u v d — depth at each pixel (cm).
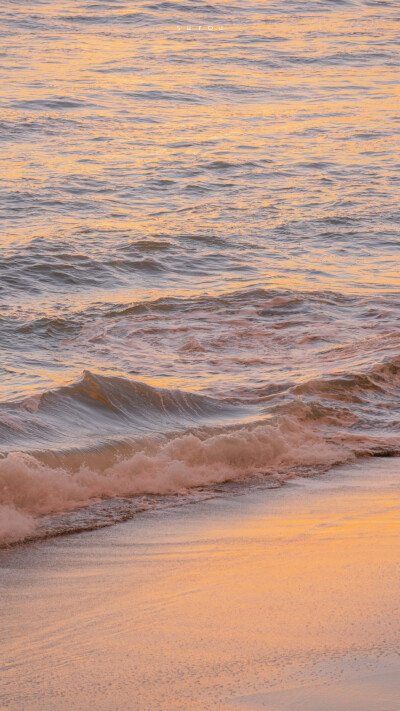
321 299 1526
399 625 433
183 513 693
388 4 6012
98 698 371
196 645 420
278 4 5809
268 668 389
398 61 4556
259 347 1267
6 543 618
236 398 1020
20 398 946
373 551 562
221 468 812
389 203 2275
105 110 3322
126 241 1878
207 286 1612
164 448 826
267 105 3544
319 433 926
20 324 1366
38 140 2847
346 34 5156
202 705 359
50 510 699
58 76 3866
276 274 1698
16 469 718
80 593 512
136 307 1469
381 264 1794
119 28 5003
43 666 405
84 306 1482
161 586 518
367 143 2983
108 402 955
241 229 2017
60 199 2212
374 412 999
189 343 1283
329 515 673
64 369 1149
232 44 4769
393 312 1459
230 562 558
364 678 376
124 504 718
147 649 418
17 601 500
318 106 3559
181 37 4881
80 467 782
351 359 1180
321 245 1920
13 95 3456
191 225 2031
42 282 1608
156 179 2461
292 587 493
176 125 3158
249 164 2659
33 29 4850
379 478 793
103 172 2512
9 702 369
